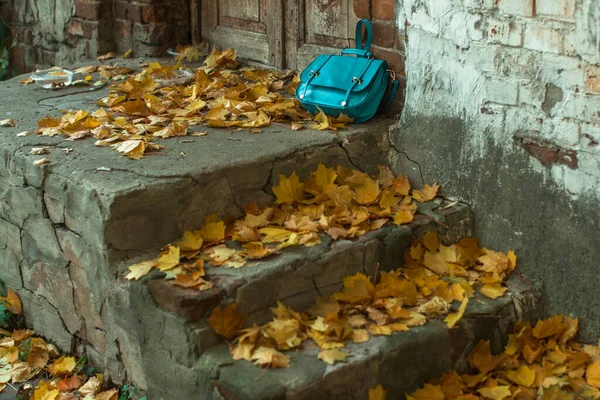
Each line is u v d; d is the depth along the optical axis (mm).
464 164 3719
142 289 3156
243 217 3564
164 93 4520
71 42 5805
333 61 4141
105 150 3688
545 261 3498
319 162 3762
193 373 3029
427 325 3191
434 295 3373
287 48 4770
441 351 3203
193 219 3424
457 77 3662
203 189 3420
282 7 4707
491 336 3355
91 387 3535
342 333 3092
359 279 3350
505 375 3273
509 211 3586
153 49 5344
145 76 4750
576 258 3385
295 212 3590
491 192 3637
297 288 3242
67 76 4785
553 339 3404
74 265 3574
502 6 3412
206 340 3020
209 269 3193
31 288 3934
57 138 3867
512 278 3572
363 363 2973
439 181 3834
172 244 3361
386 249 3479
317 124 3998
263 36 4930
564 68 3273
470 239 3684
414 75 3854
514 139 3502
